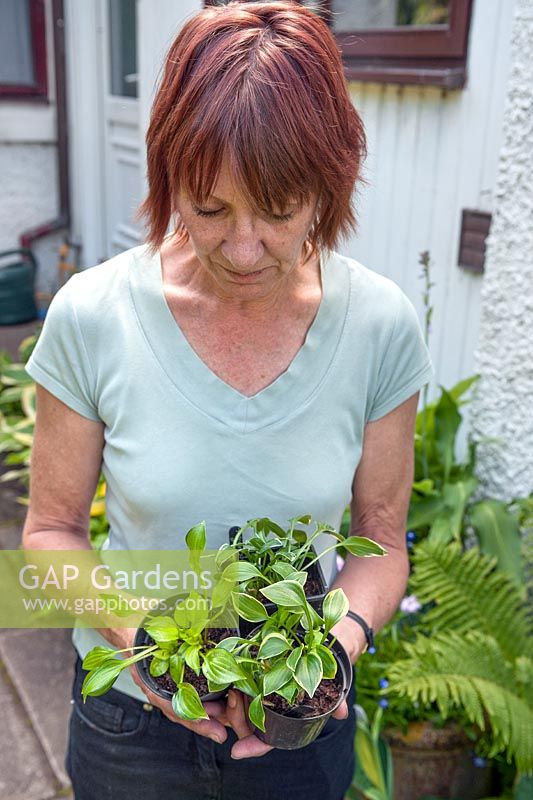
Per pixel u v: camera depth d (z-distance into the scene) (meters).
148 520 1.09
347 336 1.09
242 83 0.82
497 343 2.19
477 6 2.27
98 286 1.08
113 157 5.39
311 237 1.01
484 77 2.27
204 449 1.06
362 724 1.69
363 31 2.72
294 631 0.92
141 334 1.06
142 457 1.06
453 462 2.33
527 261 2.05
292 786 1.18
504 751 1.84
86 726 1.20
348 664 0.97
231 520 1.09
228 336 1.07
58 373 1.08
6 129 5.51
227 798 1.19
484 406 2.27
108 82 5.24
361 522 1.23
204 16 0.90
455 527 2.07
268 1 0.96
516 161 2.03
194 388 1.06
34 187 5.79
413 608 1.93
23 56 5.46
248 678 0.86
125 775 1.18
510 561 2.02
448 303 2.54
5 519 3.37
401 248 2.70
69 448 1.12
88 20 5.21
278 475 1.08
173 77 0.88
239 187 0.84
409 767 1.82
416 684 1.63
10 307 5.50
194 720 0.91
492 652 1.74
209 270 0.96
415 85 2.50
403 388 1.14
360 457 1.16
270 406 1.07
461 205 2.42
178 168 0.87
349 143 0.93
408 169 2.62
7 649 2.65
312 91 0.85
